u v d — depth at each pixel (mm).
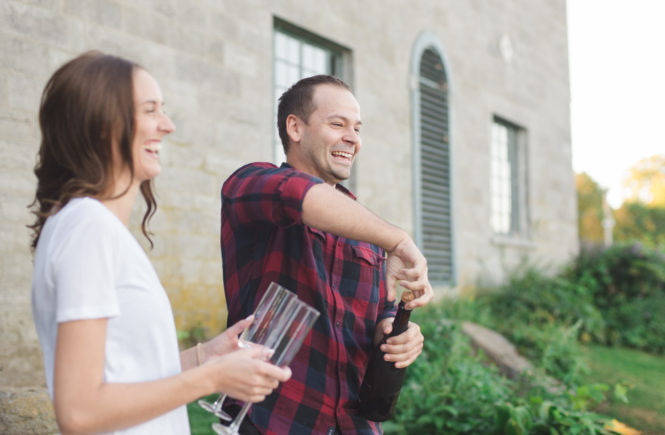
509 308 7781
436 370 4141
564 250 10500
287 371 1099
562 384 4711
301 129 1784
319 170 1779
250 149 5223
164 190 4523
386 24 6977
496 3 9141
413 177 7184
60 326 943
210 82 4918
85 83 1054
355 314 1638
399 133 7055
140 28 4422
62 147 1062
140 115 1098
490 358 5492
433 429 3750
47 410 2629
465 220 8164
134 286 1034
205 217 4801
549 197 10219
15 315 3592
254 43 5316
